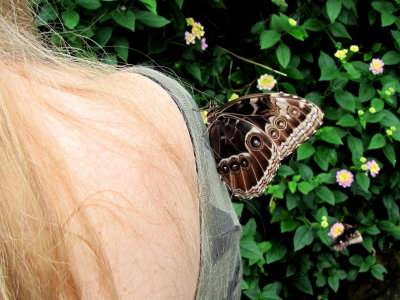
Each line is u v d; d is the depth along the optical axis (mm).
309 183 707
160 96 170
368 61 792
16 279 107
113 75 171
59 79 147
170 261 136
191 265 147
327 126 753
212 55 735
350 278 842
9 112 120
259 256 613
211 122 235
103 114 140
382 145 713
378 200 849
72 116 134
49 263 112
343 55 689
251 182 234
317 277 838
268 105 251
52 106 133
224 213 191
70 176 122
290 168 691
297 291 850
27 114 125
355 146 730
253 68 749
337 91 715
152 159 141
